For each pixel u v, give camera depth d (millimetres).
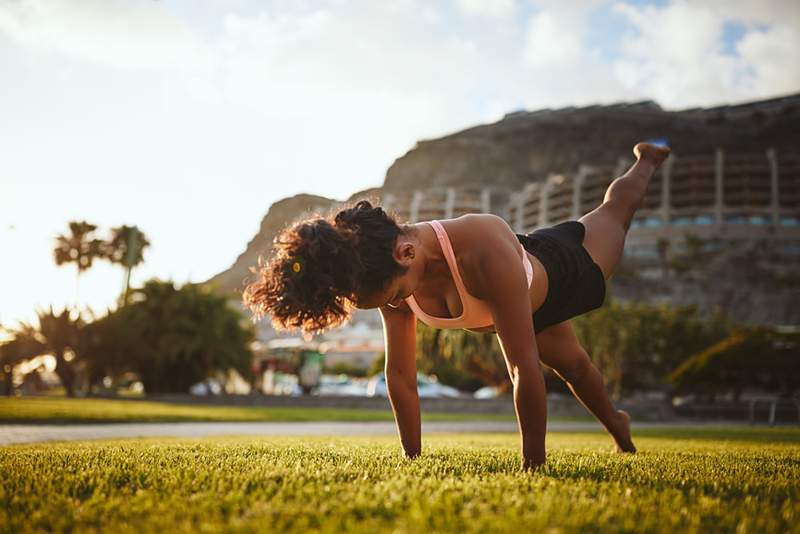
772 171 150500
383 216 2688
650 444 6875
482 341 31406
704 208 148250
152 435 9117
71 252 61094
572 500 1842
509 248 2826
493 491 1976
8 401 24078
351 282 2535
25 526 1622
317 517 1623
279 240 2582
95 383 50438
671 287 114625
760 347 29281
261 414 18500
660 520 1639
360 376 75062
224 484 2143
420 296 3043
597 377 4137
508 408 26922
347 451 3959
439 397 27438
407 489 2010
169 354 39344
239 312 42312
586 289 3412
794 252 134250
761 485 2406
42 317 42812
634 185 3949
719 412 30109
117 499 1904
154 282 41250
